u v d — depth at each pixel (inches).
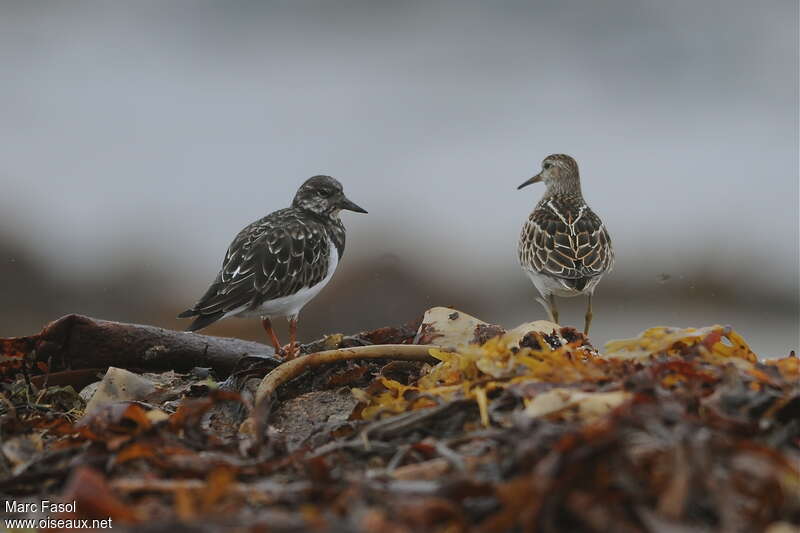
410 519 126.3
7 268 594.9
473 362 194.4
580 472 125.3
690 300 576.1
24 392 242.7
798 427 155.4
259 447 173.6
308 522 128.7
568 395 164.2
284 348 279.0
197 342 269.3
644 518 123.5
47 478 169.2
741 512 129.3
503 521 124.0
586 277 415.5
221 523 130.5
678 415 143.1
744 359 189.2
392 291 572.7
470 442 164.6
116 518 133.3
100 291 597.3
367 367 233.9
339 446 170.2
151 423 181.6
